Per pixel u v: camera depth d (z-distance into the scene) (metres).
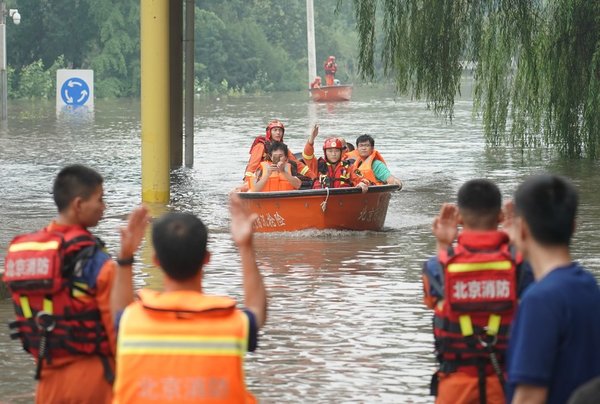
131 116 95.62
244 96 156.50
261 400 15.28
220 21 173.88
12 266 10.88
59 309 10.80
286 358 17.41
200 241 9.34
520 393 8.48
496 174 46.81
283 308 20.95
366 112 104.06
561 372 8.48
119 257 10.27
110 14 159.38
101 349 10.91
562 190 8.92
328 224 30.50
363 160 31.98
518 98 49.28
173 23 50.56
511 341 8.66
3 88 84.69
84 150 60.41
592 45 47.00
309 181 31.83
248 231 9.66
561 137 49.25
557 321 8.43
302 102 130.75
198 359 8.91
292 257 26.80
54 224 11.16
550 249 8.88
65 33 162.00
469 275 10.85
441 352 11.10
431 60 47.31
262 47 179.50
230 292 22.52
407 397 15.44
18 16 103.00
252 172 32.44
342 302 21.52
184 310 8.98
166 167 37.62
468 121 87.50
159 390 8.88
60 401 10.91
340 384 16.05
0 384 16.08
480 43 48.06
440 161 53.41
